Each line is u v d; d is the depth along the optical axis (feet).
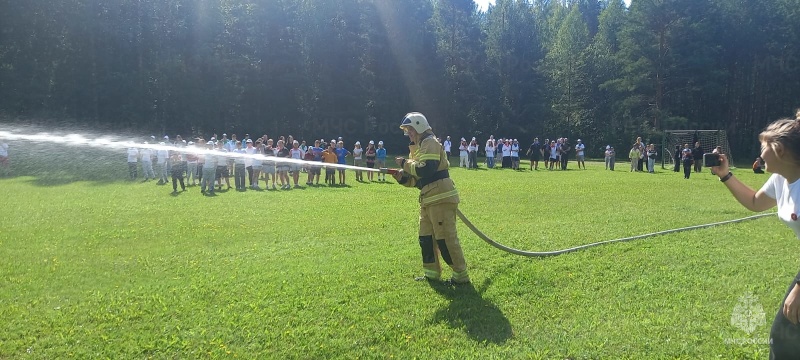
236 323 18.19
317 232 34.99
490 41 220.23
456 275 22.44
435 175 22.20
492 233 33.42
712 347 15.92
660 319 18.10
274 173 69.97
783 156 11.21
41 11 130.21
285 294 21.12
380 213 43.65
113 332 17.56
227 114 165.27
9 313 19.17
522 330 17.53
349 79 189.98
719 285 21.66
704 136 150.51
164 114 151.94
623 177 86.99
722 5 191.01
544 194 57.67
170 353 16.12
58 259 27.50
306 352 16.10
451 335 17.24
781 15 189.88
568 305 19.77
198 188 68.39
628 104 191.42
